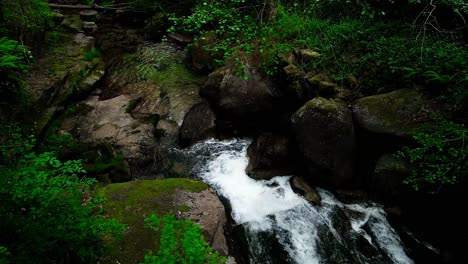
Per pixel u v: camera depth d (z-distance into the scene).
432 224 5.50
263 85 7.57
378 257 5.48
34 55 9.54
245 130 8.13
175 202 5.59
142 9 13.05
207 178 6.99
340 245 5.62
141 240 4.85
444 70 5.81
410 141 5.65
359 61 6.96
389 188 5.81
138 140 7.92
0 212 3.21
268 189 6.59
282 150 6.82
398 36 7.05
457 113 5.48
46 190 3.52
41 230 3.17
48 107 8.26
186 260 3.52
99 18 13.50
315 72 7.15
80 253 3.51
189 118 8.30
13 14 7.91
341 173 6.23
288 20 7.85
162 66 10.70
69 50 10.78
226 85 8.04
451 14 6.85
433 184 5.24
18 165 3.63
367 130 6.08
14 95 6.61
